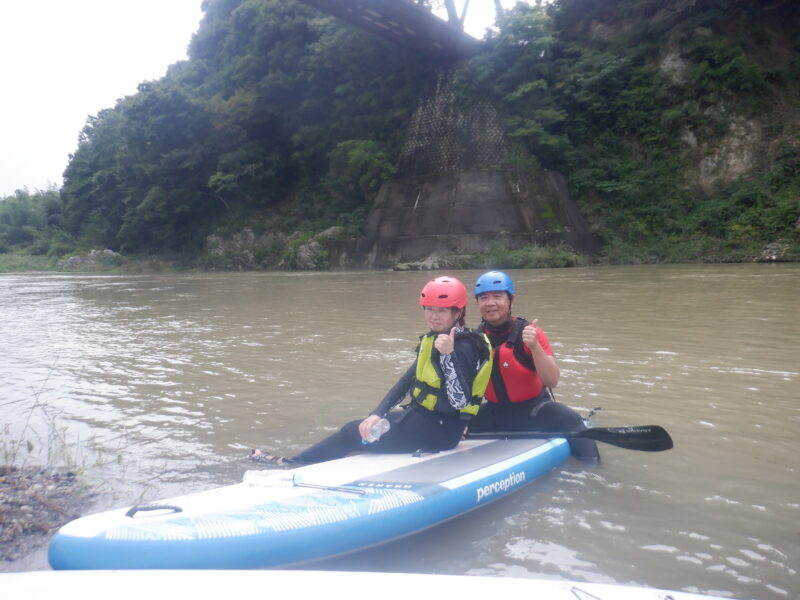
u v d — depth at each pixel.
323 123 38.66
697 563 2.63
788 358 6.46
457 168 32.00
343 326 9.55
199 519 2.58
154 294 17.75
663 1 34.88
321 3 28.62
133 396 5.54
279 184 41.31
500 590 1.86
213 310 12.58
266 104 39.03
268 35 38.69
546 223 30.19
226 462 3.90
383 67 36.16
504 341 4.06
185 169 41.12
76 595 1.81
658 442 3.53
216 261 38.25
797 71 32.62
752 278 16.69
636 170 32.84
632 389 5.39
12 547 2.85
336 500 2.84
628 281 16.78
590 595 1.85
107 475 3.70
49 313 12.91
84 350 7.93
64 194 55.03
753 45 33.69
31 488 3.47
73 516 3.15
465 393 3.50
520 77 32.53
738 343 7.30
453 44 32.47
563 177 32.59
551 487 3.44
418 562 2.68
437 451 3.60
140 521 2.53
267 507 2.74
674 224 30.58
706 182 31.83
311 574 1.92
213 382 6.02
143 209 41.84
